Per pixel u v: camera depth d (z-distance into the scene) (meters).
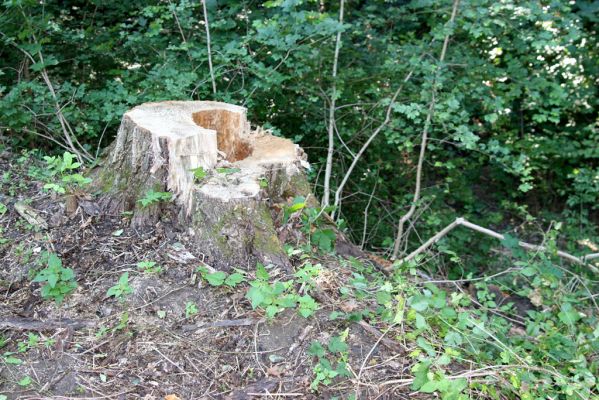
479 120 6.96
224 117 3.87
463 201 7.01
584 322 3.97
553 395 2.76
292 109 5.95
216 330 2.74
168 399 2.44
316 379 2.52
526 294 4.12
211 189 3.15
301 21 4.87
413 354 2.69
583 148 6.96
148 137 3.26
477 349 2.92
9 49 5.48
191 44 5.18
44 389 2.46
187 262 3.05
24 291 2.94
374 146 6.27
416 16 6.15
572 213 7.16
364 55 6.03
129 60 5.86
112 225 3.30
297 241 3.39
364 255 3.79
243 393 2.50
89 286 2.95
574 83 6.63
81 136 5.48
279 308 2.75
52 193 3.48
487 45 5.94
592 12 6.35
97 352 2.63
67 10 6.02
